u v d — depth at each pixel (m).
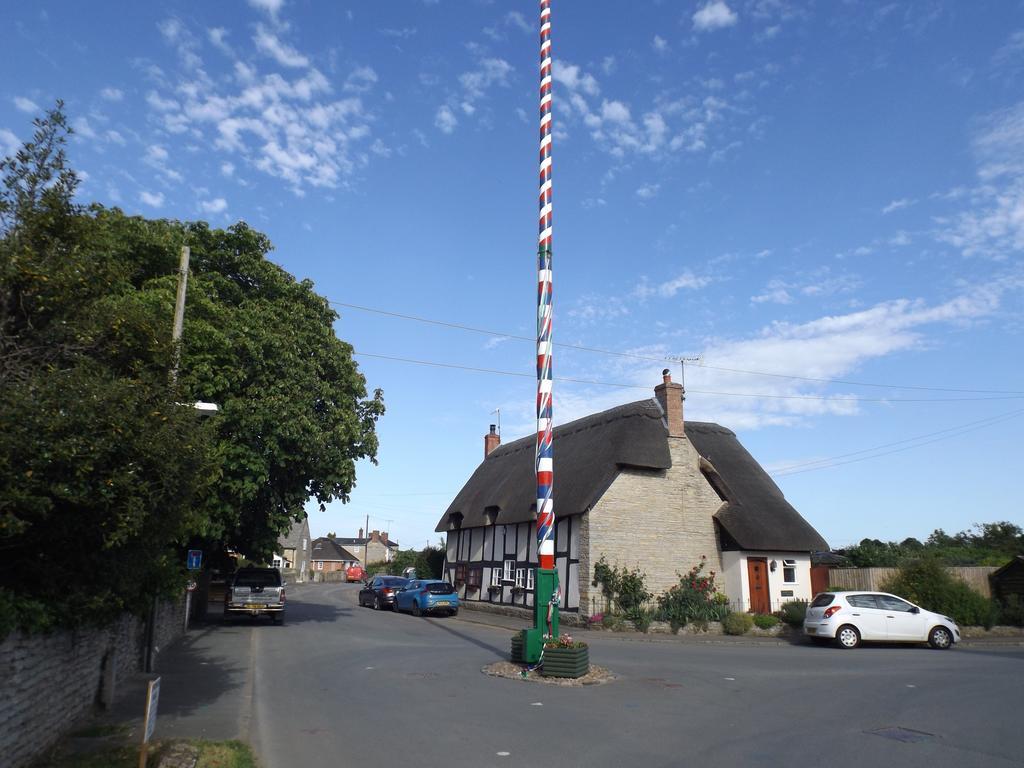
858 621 20.58
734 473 30.53
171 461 7.77
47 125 7.95
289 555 91.06
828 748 8.41
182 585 14.27
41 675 7.64
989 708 10.74
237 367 20.69
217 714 10.46
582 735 9.17
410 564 62.97
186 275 15.16
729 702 11.35
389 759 8.09
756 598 27.33
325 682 13.52
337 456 23.55
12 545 7.41
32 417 6.53
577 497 27.39
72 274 7.73
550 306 15.16
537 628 14.37
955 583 24.88
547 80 15.91
